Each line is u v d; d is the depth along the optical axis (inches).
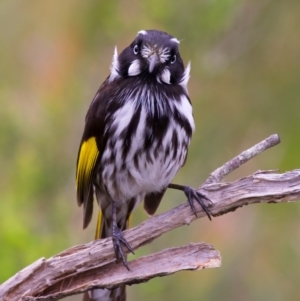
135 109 430.3
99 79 530.9
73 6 526.9
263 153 503.8
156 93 432.1
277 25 522.3
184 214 408.5
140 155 432.8
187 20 526.6
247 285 496.1
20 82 530.9
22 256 513.7
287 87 508.4
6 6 535.5
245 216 502.6
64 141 536.1
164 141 431.8
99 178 447.2
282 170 497.4
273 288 494.6
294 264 496.4
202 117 515.2
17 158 532.1
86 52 526.0
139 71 433.7
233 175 502.6
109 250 403.5
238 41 524.1
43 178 533.6
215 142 512.1
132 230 409.4
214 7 522.3
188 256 397.7
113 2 525.7
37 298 392.5
